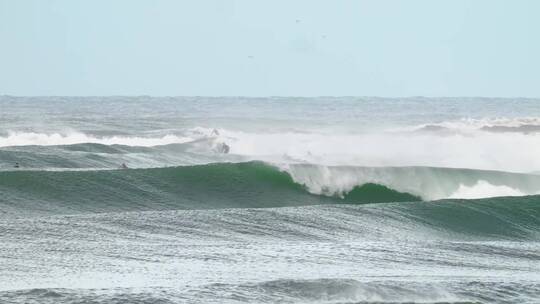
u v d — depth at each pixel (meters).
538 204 100.38
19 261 61.03
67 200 97.25
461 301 54.91
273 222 83.44
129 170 107.38
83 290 52.16
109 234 73.44
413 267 66.06
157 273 58.94
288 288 54.94
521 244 79.81
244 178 113.06
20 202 94.06
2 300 49.03
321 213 89.38
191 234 76.19
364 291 55.19
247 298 52.53
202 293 52.94
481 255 73.06
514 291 58.78
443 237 89.06
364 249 72.06
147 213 83.31
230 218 83.31
